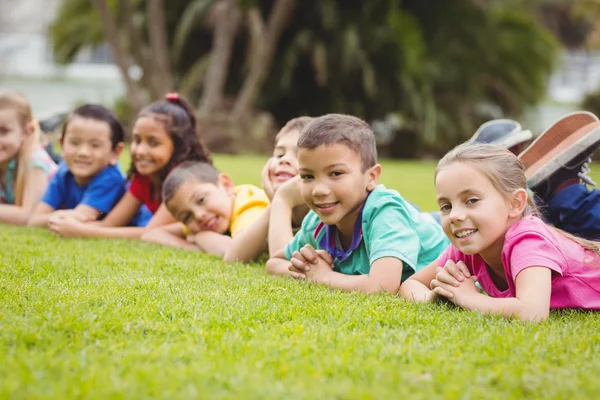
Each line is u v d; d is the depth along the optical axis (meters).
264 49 13.52
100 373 1.34
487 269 2.25
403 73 15.55
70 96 22.14
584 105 17.91
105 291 2.13
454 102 16.89
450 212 2.10
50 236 3.60
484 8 16.42
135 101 13.20
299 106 16.50
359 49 15.28
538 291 1.95
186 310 1.90
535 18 19.62
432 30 16.66
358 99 16.16
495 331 1.76
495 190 2.08
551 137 2.72
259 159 11.79
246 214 3.42
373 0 15.41
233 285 2.36
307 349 1.53
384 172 10.08
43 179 4.17
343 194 2.35
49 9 23.58
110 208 3.91
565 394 1.32
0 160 4.16
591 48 24.64
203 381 1.32
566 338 1.71
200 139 3.97
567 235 2.25
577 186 2.68
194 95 16.39
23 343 1.53
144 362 1.43
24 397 1.21
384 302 2.11
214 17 14.95
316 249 2.65
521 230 2.08
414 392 1.31
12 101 4.16
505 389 1.35
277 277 2.57
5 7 23.50
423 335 1.72
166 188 3.43
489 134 3.17
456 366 1.46
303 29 15.59
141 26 15.61
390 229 2.40
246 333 1.69
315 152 2.32
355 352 1.53
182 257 3.08
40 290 2.11
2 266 2.55
